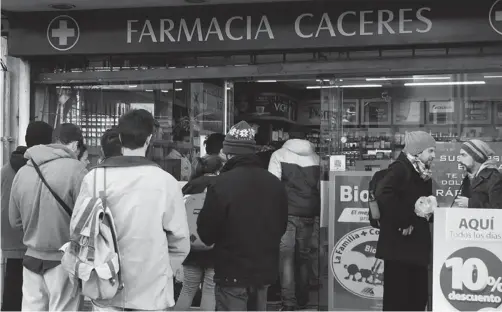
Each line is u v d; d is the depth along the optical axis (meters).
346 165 6.71
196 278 5.55
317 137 7.00
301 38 6.54
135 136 3.76
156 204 3.66
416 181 4.86
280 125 7.10
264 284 4.33
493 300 4.22
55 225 4.45
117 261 3.58
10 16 7.07
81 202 3.66
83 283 3.59
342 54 6.59
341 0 6.44
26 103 7.25
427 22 6.27
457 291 4.26
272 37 6.59
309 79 6.92
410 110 6.57
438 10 6.25
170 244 3.76
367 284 6.20
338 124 6.74
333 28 6.46
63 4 6.68
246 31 6.64
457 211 4.27
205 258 5.47
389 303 4.98
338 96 6.75
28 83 7.28
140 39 6.88
